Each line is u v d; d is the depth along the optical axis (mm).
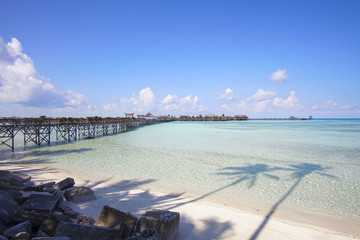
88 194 9492
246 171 16172
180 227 7457
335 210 9641
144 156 21641
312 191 12078
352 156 23000
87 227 5207
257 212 9117
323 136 47312
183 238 6742
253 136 45938
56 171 15055
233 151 25453
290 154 23875
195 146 29484
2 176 9953
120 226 5812
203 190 11844
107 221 6043
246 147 28969
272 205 10031
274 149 27469
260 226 7785
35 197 6918
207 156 22047
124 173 15031
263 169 16875
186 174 15062
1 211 5539
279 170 16641
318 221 8516
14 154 22203
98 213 8117
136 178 13867
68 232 5133
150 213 6422
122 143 32094
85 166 16922
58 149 25875
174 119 197000
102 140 36250
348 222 8516
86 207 8688
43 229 5504
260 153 24328
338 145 31828
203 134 50312
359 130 71188
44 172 14680
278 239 6918
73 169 15820
